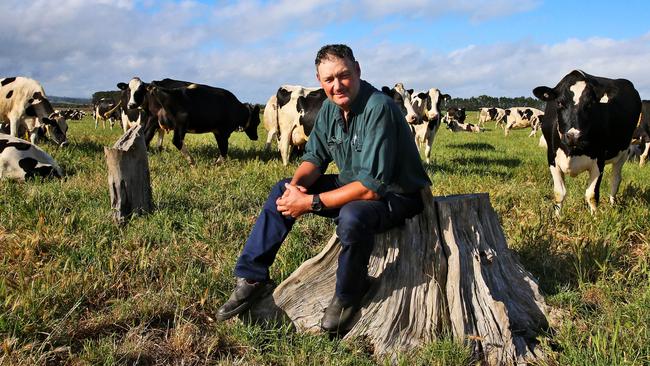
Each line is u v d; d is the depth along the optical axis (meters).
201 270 4.54
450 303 3.49
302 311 3.68
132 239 4.91
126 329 3.56
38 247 4.64
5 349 3.06
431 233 3.55
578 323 3.70
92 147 12.46
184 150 11.00
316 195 3.23
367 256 3.38
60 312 3.60
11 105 11.79
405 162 3.31
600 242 4.95
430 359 3.26
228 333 3.55
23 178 7.56
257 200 6.68
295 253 4.71
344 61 3.08
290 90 11.21
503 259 3.78
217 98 11.34
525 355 3.38
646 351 3.26
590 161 6.38
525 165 12.11
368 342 3.50
